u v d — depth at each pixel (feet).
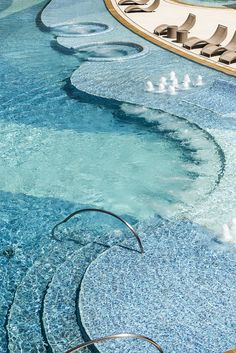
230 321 19.65
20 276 23.85
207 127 35.81
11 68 50.24
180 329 19.45
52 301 21.40
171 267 22.59
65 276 22.82
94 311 20.47
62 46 55.31
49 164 33.55
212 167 31.27
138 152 34.32
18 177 32.35
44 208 29.19
